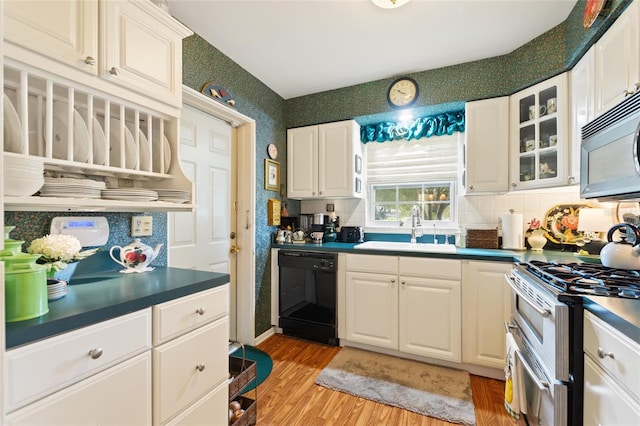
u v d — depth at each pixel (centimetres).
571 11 177
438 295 213
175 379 111
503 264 196
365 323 237
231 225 250
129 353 96
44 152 113
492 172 227
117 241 149
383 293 230
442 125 271
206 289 126
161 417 105
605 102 150
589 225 195
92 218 138
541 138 205
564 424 102
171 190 139
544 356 115
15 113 95
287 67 245
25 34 91
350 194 278
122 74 117
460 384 193
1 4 66
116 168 120
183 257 200
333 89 288
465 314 207
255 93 261
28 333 73
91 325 87
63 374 80
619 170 127
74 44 103
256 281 257
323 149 290
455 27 193
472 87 235
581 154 158
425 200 295
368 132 304
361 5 173
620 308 89
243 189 253
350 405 172
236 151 254
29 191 92
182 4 171
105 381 89
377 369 211
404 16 182
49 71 97
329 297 251
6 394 69
